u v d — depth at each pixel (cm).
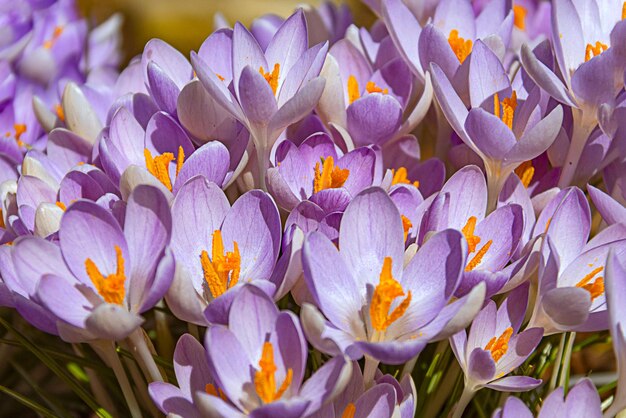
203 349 53
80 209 52
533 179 60
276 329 51
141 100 60
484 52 58
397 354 50
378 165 58
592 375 65
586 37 61
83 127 60
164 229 52
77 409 66
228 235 54
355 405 53
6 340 58
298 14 58
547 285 53
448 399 60
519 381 53
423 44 59
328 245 52
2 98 65
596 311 54
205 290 54
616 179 60
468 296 50
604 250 55
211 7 107
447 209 55
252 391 51
